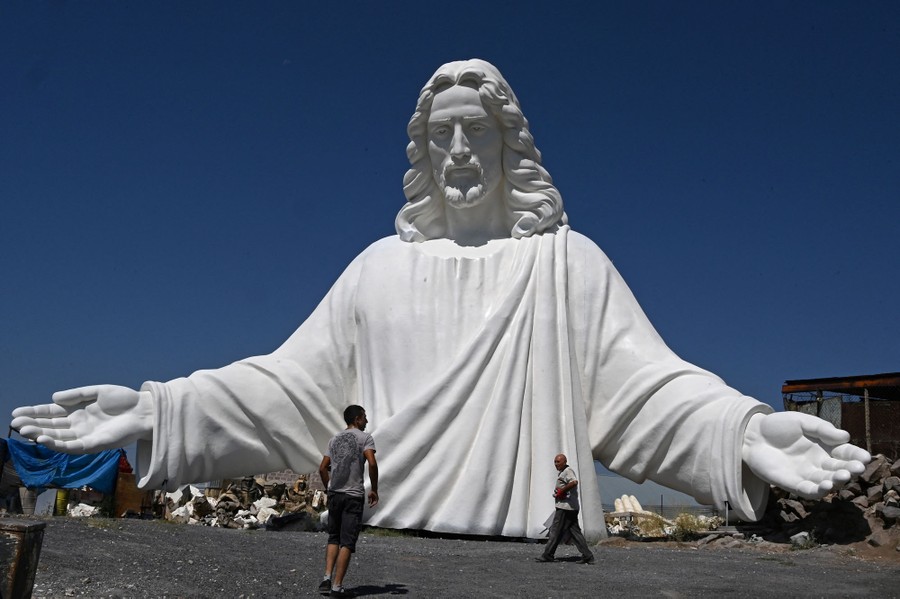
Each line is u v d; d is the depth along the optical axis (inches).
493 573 428.1
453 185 760.3
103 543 424.5
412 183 779.4
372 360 713.0
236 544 482.6
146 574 354.6
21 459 719.1
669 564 480.7
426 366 697.0
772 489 676.7
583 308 708.7
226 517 863.7
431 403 668.7
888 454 736.3
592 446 692.1
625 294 729.6
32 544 242.1
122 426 682.2
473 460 652.7
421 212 776.9
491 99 746.2
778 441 617.9
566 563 472.1
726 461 629.9
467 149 749.3
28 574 241.1
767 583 416.8
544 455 658.8
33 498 761.6
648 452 670.5
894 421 746.2
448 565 452.8
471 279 727.1
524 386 676.1
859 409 770.2
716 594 376.5
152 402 695.1
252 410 714.2
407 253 749.9
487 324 688.4
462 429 663.8
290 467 735.1
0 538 236.1
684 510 898.7
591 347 700.7
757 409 637.9
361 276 753.0
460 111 748.6
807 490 586.6
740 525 660.1
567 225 760.3
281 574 382.6
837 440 592.1
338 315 751.1
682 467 657.6
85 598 304.2
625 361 690.8
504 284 717.3
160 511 836.0
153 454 683.4
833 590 399.5
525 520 645.9
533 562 472.7
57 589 312.2
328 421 731.4
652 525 789.2
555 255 721.0
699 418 650.2
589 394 697.0
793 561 512.1
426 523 647.1
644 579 417.7
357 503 332.2
